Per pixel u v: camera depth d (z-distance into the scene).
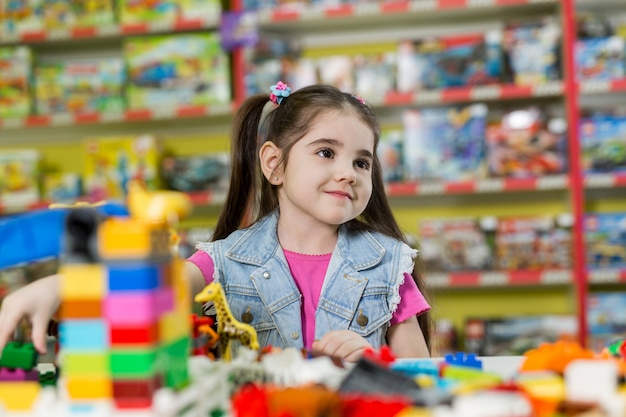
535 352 0.86
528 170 3.12
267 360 0.83
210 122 3.67
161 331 0.69
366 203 1.51
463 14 3.36
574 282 3.06
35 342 0.83
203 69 3.30
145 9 3.35
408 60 3.20
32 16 3.42
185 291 0.78
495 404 0.60
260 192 1.71
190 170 3.32
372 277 1.55
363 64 3.21
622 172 3.06
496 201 3.55
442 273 3.12
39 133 3.79
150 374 0.67
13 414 0.68
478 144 3.12
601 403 0.65
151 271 0.68
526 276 3.08
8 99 3.38
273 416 0.63
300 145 1.50
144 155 3.30
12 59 3.38
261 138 1.72
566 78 3.08
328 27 3.50
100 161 3.32
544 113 3.21
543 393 0.69
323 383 0.74
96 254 0.67
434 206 3.58
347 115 1.50
